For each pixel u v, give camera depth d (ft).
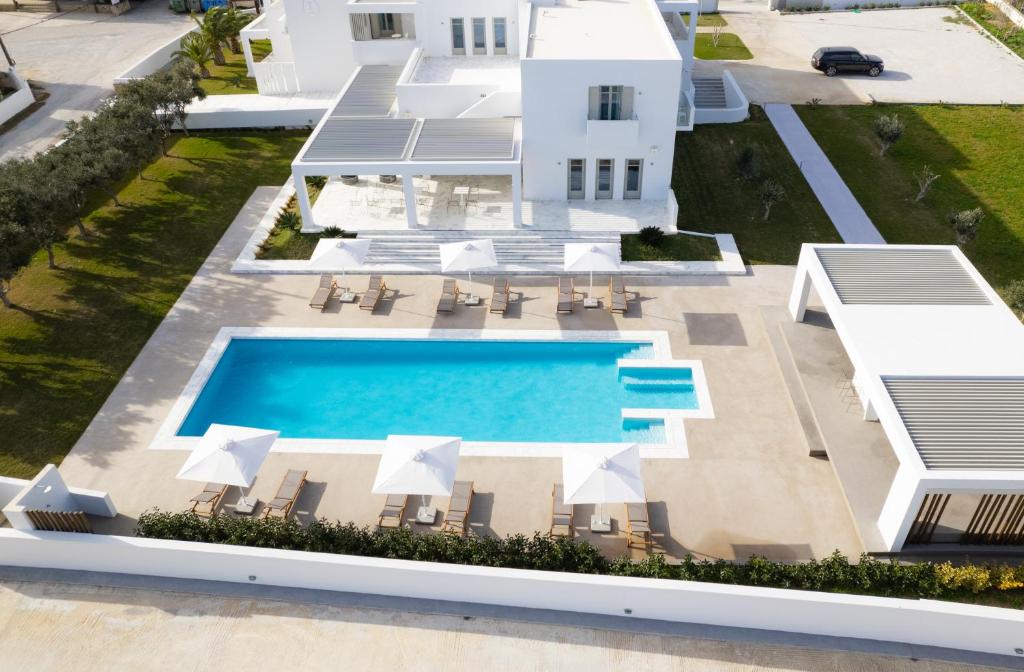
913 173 112.68
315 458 69.31
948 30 168.96
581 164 102.22
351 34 121.08
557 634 55.31
